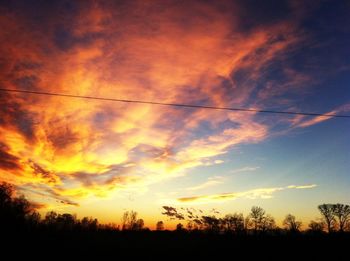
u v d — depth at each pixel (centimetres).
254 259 5544
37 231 7506
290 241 8212
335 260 5381
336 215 10231
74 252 5753
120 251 6294
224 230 10825
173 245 7831
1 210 6769
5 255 4794
